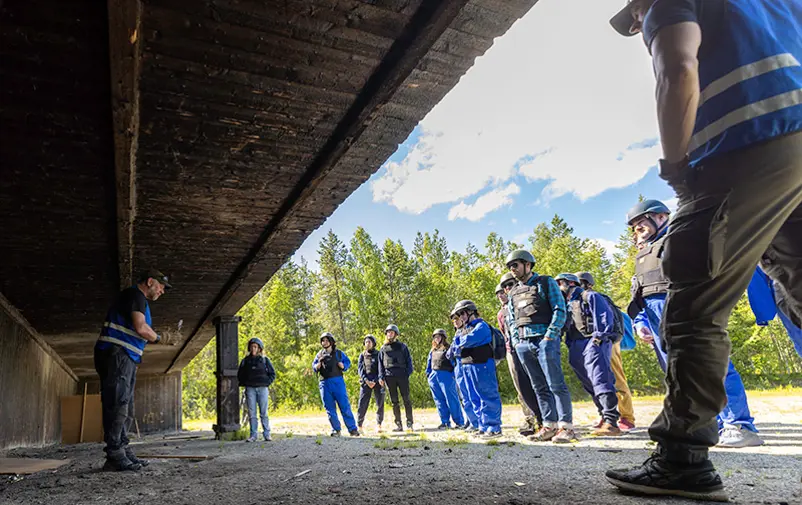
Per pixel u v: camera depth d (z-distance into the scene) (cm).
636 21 205
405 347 895
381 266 3897
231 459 483
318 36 293
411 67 306
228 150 406
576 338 601
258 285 775
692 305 181
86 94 314
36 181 421
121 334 440
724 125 172
